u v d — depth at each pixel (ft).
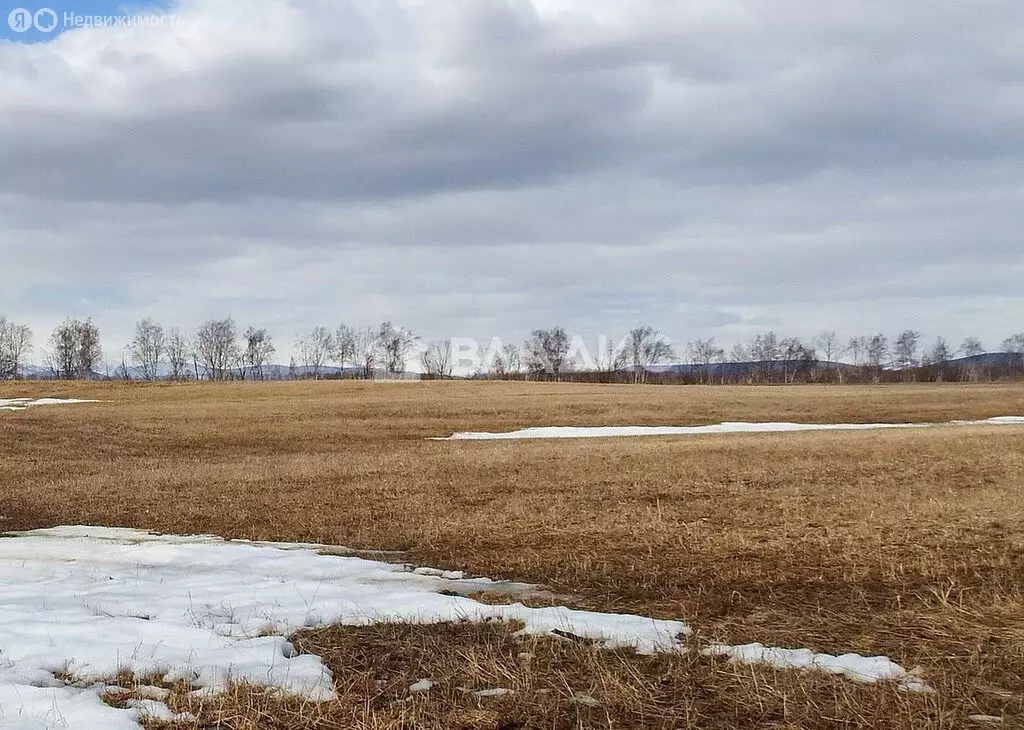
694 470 71.77
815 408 183.83
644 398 209.05
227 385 253.24
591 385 271.69
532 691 20.04
